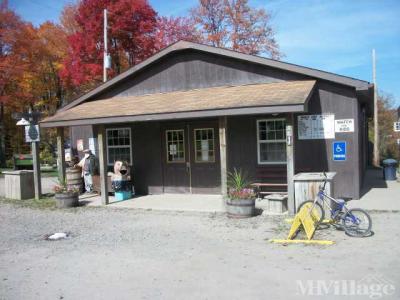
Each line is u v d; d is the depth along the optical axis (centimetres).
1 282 584
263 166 1202
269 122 1197
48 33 2994
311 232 724
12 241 827
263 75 1229
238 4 2858
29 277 600
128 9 2366
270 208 980
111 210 1123
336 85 1120
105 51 2048
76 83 2450
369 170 2173
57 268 636
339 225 772
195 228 860
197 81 1330
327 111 1132
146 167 1389
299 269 573
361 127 1464
